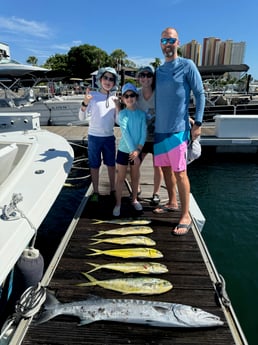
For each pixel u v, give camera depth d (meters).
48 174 2.59
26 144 3.50
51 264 2.07
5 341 1.45
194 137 2.29
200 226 2.98
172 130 2.27
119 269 1.97
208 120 10.24
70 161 3.14
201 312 1.56
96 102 2.78
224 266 3.30
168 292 1.76
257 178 6.21
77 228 2.61
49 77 9.44
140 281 1.84
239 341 1.43
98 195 3.19
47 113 9.62
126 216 2.83
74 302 1.66
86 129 8.85
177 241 2.36
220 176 6.35
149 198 3.33
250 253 3.56
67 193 5.23
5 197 2.09
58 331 1.48
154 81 2.41
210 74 11.90
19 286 1.83
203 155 7.38
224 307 1.65
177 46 2.18
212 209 4.78
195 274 1.95
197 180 6.14
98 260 2.11
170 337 1.45
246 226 4.21
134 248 2.24
